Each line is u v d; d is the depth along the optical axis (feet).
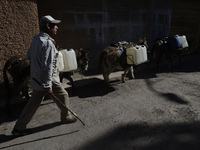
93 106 12.11
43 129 9.31
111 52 14.47
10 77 12.78
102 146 8.02
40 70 7.40
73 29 18.01
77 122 10.03
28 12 12.33
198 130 9.25
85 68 14.33
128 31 23.80
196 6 31.91
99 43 21.01
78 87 15.85
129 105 12.26
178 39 19.38
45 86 7.13
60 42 17.39
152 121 10.15
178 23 30.55
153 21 26.30
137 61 14.17
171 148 7.85
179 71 21.24
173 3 28.19
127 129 9.36
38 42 7.14
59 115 10.85
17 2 11.62
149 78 18.45
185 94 14.17
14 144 8.11
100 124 9.86
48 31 7.51
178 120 10.25
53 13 16.07
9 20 11.59
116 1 21.03
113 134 8.93
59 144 8.14
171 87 15.76
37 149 7.80
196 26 33.45
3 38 11.66
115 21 21.80
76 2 17.46
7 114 10.96
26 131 8.80
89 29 19.43
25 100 12.67
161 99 13.24
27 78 11.00
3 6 11.11
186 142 8.27
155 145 8.06
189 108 11.76
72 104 12.41
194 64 24.80
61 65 11.37
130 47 14.55
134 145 8.08
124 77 18.10
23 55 11.57
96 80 17.21
